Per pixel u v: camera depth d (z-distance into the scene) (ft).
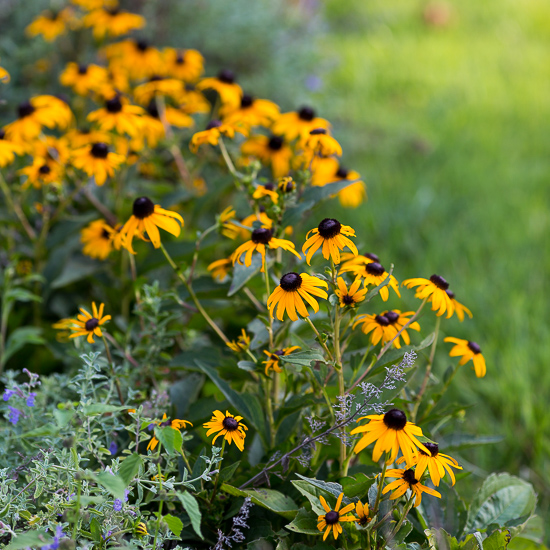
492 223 14.49
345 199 8.29
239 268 5.98
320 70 17.31
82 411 4.29
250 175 6.72
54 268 8.91
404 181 16.31
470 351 5.95
